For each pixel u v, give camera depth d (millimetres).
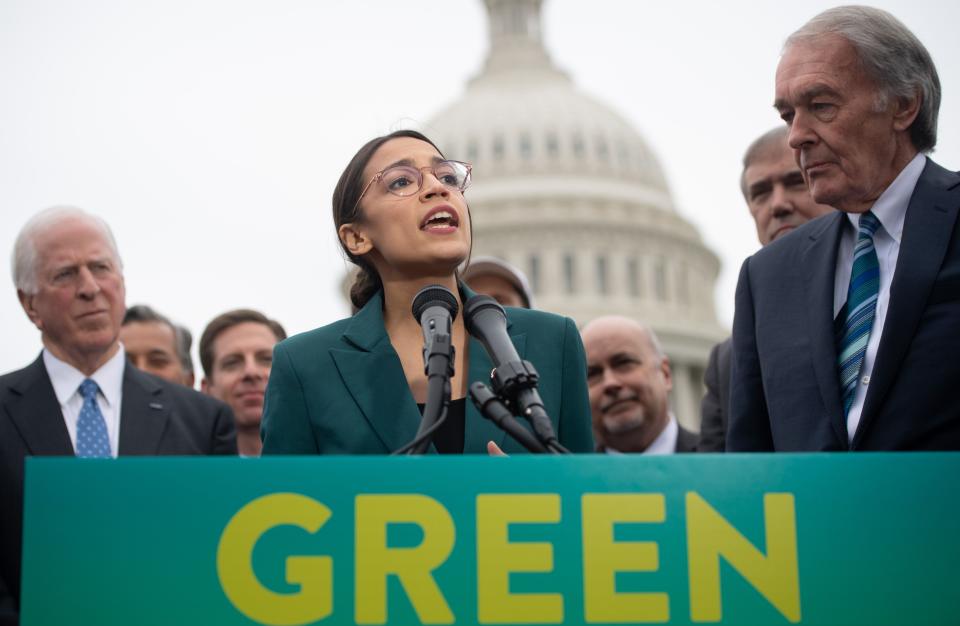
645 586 2658
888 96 4336
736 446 4551
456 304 3715
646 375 8430
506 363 3430
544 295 80125
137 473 2693
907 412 3928
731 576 2672
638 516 2680
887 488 2725
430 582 2648
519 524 2668
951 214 4172
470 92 95875
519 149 87750
